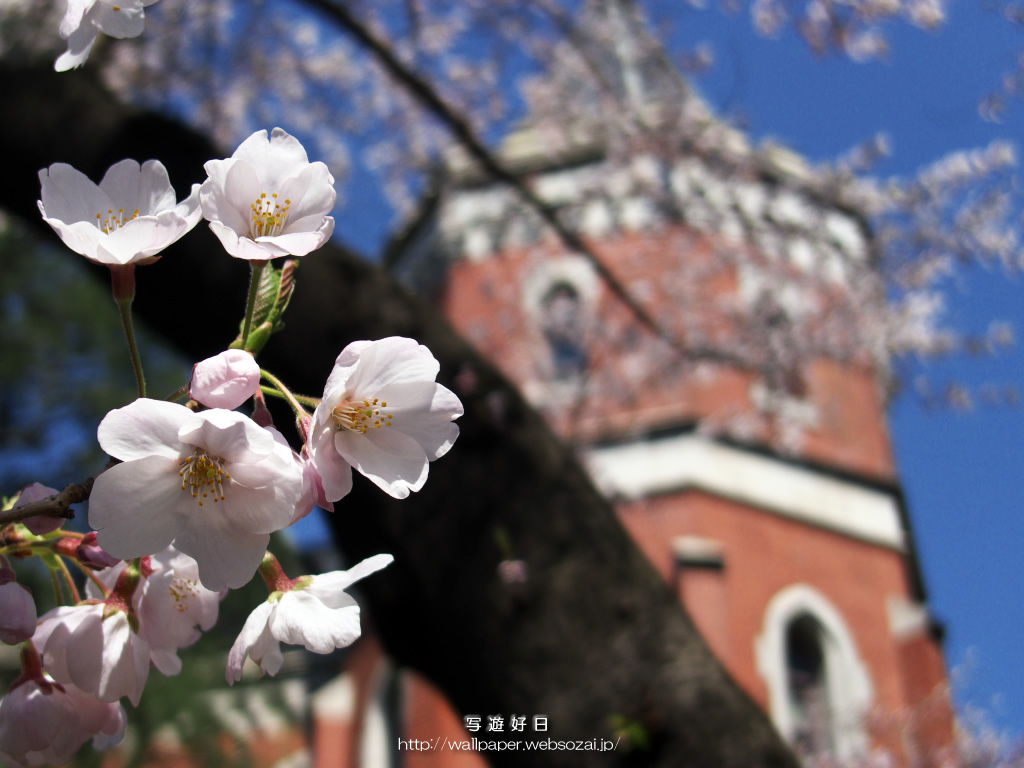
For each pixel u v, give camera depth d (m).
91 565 1.31
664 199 10.29
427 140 9.89
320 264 3.36
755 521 14.35
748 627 13.47
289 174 1.26
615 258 12.97
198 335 3.36
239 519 1.14
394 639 2.98
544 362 13.32
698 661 2.78
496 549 2.92
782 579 14.09
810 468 15.04
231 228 1.22
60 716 1.31
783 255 10.73
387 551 2.98
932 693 13.48
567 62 9.40
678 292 12.20
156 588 1.32
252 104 9.30
